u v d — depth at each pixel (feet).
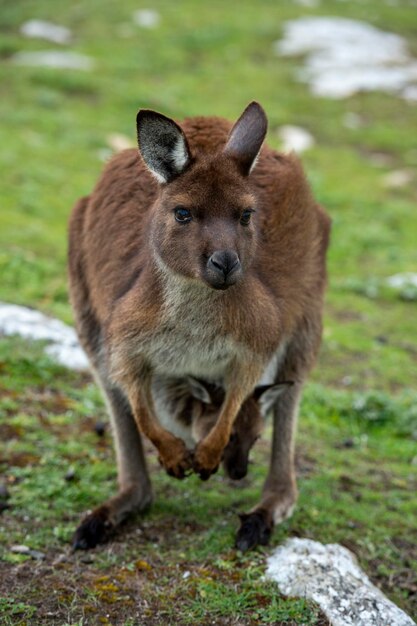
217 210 34.35
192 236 34.19
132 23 166.81
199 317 35.45
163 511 40.93
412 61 159.74
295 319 40.45
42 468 43.16
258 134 35.53
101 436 47.67
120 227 40.06
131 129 118.11
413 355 69.92
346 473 48.55
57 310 63.98
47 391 51.60
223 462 40.55
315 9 181.78
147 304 35.88
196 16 172.86
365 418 56.75
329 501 43.98
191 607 33.47
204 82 144.66
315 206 42.32
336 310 77.46
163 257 35.09
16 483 41.73
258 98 140.15
